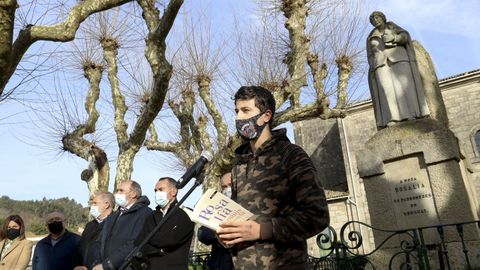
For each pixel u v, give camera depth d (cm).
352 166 1822
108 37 1070
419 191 551
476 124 1658
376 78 653
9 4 431
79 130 1095
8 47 452
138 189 493
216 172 929
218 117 1023
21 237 573
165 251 381
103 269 390
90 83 1120
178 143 1153
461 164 550
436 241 521
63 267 530
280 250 179
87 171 1056
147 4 823
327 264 504
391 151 580
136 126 914
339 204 1814
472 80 1692
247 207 193
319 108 938
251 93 213
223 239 177
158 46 766
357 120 1902
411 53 641
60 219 548
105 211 549
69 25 550
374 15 669
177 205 292
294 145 199
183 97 1134
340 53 1003
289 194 189
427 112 604
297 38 951
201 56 1061
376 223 575
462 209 513
